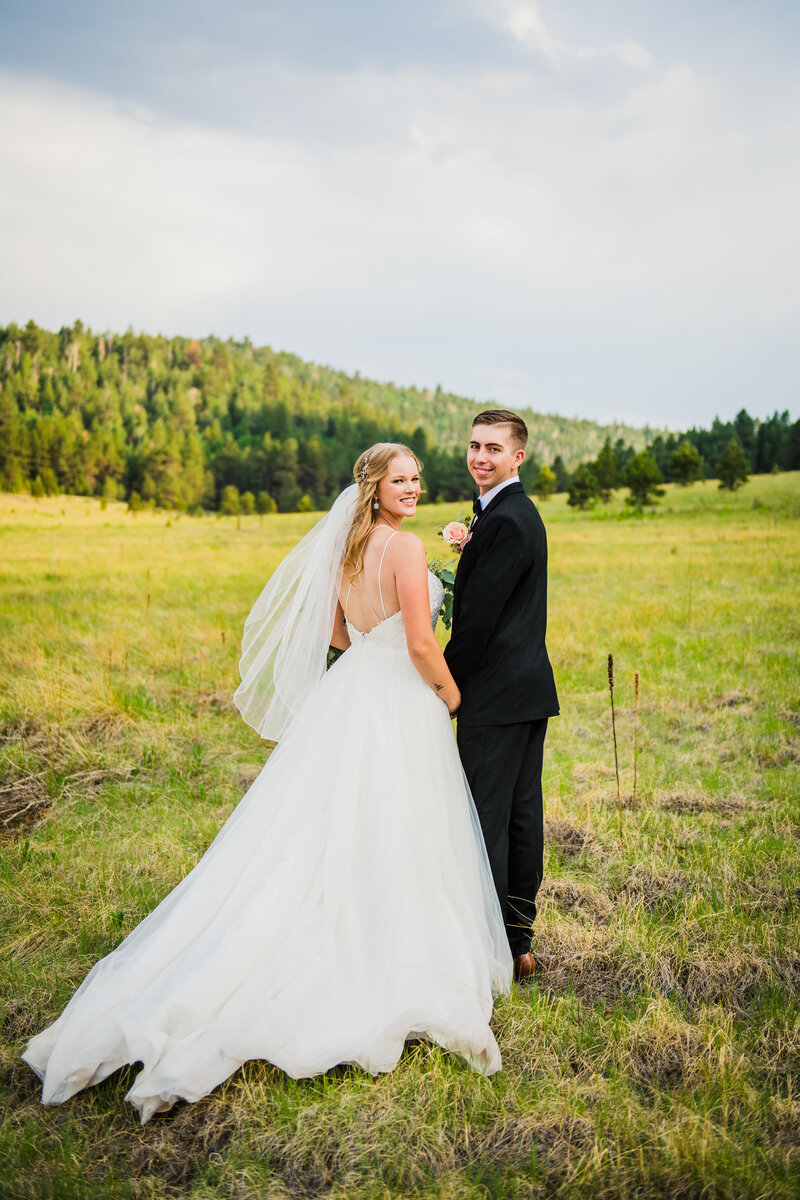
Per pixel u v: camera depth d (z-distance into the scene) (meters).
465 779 2.71
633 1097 2.20
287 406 131.50
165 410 126.38
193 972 2.25
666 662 7.55
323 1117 2.10
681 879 3.47
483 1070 2.30
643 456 43.03
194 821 4.11
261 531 35.06
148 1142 2.07
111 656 7.24
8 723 5.61
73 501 70.44
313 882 2.51
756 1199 1.88
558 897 3.38
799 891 3.35
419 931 2.46
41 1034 2.29
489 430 2.68
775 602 10.46
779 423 80.44
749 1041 2.43
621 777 4.72
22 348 145.50
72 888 3.36
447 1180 1.94
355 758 2.62
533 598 2.70
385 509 2.75
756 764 4.95
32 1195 1.89
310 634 2.85
